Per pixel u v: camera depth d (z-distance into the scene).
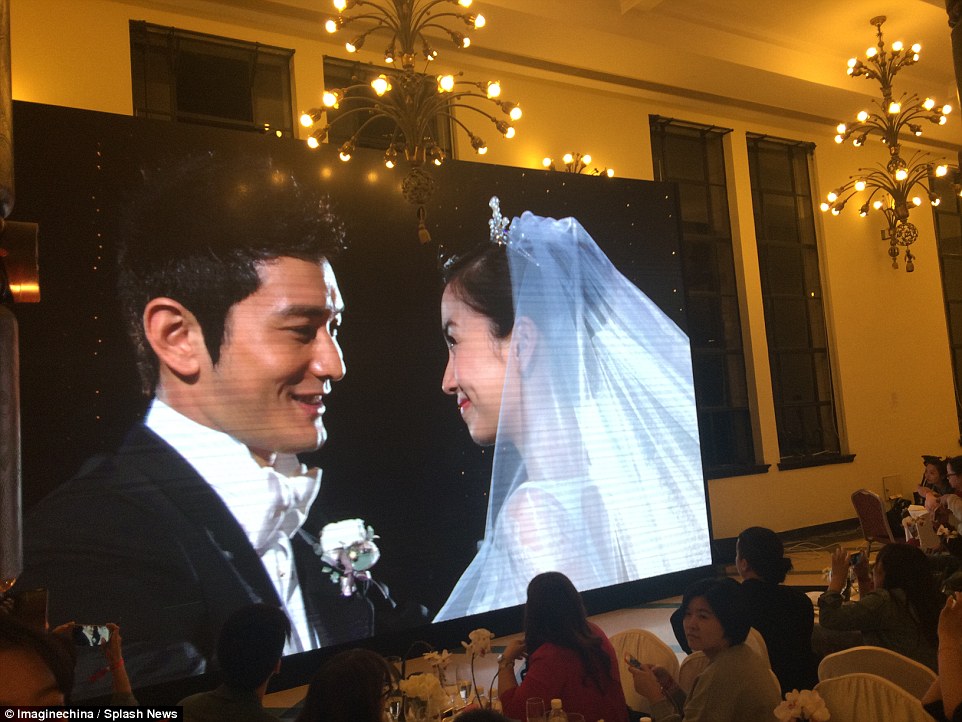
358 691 1.83
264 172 5.69
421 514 6.05
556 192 7.04
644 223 7.50
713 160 9.93
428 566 6.02
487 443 6.41
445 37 7.34
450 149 7.65
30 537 4.67
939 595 3.22
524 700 2.60
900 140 11.24
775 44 8.75
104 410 4.97
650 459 7.22
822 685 2.53
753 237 9.89
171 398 5.20
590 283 7.11
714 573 7.45
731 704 2.41
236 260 5.51
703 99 9.38
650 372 7.34
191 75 6.55
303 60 6.93
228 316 5.45
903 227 9.27
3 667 1.02
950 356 11.70
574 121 8.45
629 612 6.78
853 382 10.55
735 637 2.50
